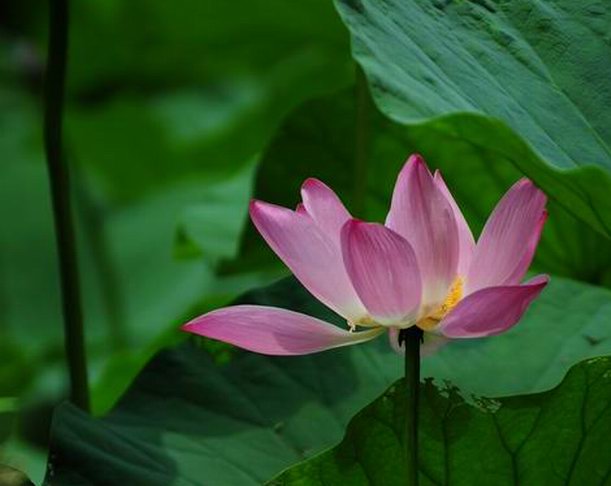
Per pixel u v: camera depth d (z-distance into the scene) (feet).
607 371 13.01
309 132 15.33
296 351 12.90
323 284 12.85
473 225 15.24
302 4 25.63
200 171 28.02
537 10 13.75
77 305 14.29
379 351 13.85
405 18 13.48
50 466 13.38
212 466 13.48
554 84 13.64
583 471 13.12
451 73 13.42
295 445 13.60
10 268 29.09
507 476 13.14
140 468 13.42
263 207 12.85
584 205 13.10
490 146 13.06
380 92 13.09
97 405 16.85
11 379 23.07
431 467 13.14
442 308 12.80
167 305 26.37
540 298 13.99
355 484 13.14
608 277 14.89
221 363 13.84
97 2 27.48
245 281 25.41
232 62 28.84
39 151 30.94
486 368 13.76
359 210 14.96
